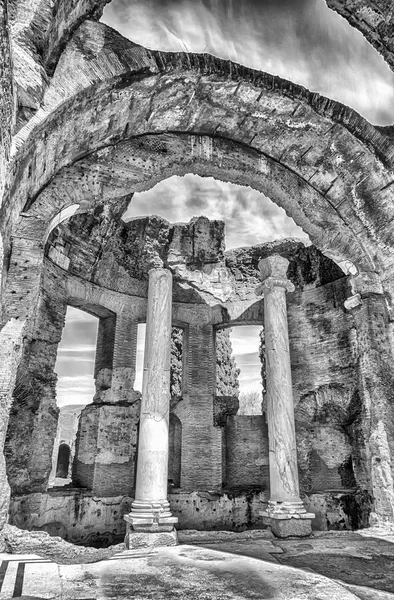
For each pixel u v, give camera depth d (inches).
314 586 218.7
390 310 460.1
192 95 378.0
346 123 410.6
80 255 580.4
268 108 403.2
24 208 331.9
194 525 565.9
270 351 485.7
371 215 450.9
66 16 278.5
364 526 499.8
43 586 201.5
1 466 289.6
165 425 417.7
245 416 665.6
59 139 317.7
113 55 314.3
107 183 383.6
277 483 429.7
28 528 449.1
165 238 711.1
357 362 560.1
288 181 463.2
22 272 317.7
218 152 433.1
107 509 538.9
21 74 250.7
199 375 660.7
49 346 524.4
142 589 209.8
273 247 721.6
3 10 191.9
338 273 620.7
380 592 209.5
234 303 695.7
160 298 464.1
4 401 286.8
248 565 269.1
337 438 583.8
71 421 1046.4
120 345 617.0
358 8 364.8
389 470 408.8
